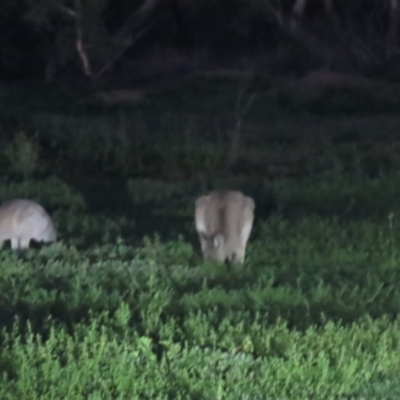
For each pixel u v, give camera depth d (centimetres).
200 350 1673
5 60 8000
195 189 3594
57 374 1550
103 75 7638
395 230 2781
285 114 6038
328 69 7569
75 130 4631
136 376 1565
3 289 2084
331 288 2175
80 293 2042
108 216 3048
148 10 7394
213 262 2352
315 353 1700
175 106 6184
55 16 6912
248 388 1534
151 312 1925
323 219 2941
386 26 8031
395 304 2089
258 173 4016
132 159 4197
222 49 8225
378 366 1652
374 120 5741
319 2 8144
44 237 2494
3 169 3853
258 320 1886
